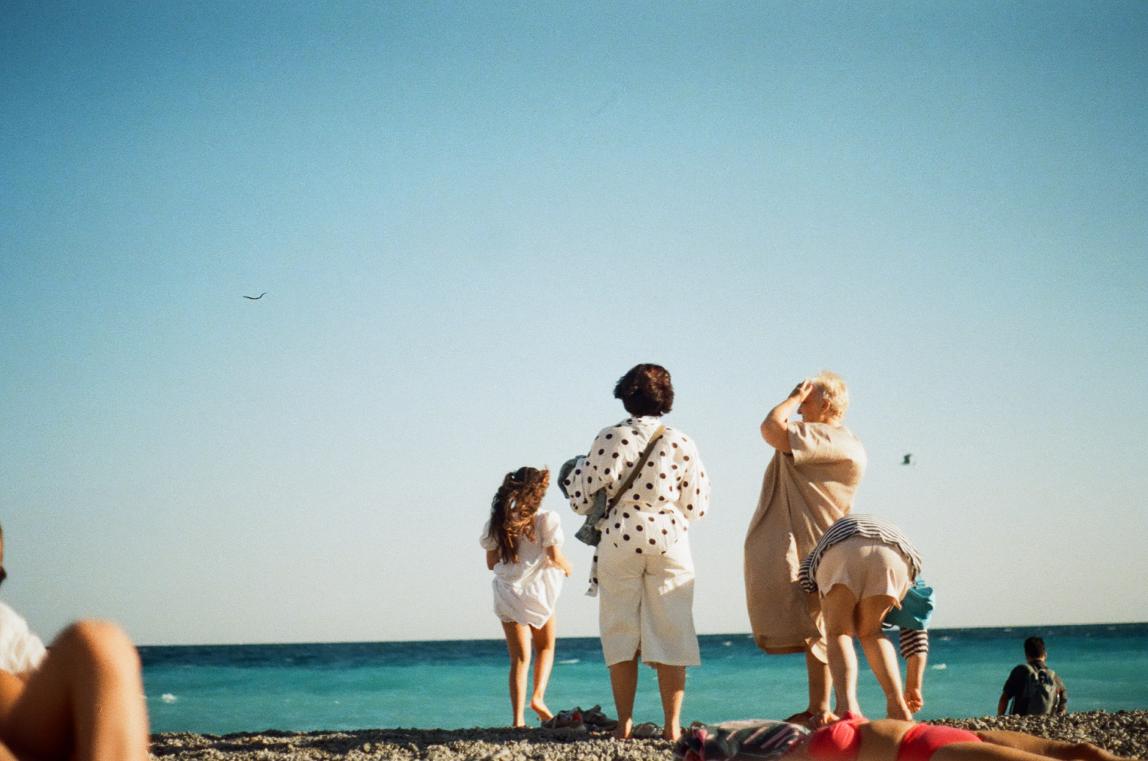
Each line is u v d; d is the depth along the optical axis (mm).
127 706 2291
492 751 6277
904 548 6082
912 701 6395
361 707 31891
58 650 2316
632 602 6809
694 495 6879
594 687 35750
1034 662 11336
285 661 43000
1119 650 48062
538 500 8711
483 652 46500
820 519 6641
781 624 6609
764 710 27859
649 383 6961
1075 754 3357
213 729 27906
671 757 5832
